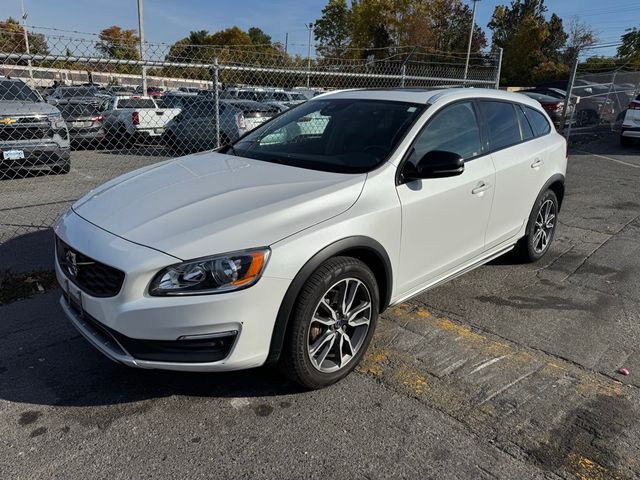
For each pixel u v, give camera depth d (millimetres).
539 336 3666
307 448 2518
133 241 2576
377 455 2480
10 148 7957
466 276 4730
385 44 42344
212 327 2490
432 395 2947
